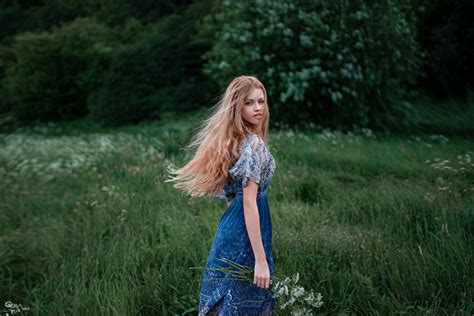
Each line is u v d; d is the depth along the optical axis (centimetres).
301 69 999
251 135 217
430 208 414
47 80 1775
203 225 412
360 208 447
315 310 276
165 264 334
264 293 220
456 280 286
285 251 333
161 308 292
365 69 991
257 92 221
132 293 290
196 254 348
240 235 215
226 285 215
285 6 994
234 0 1086
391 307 264
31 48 1791
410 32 1080
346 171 612
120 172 654
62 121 1758
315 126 992
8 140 1270
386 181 538
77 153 889
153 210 467
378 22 1002
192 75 1562
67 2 2480
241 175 209
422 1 1231
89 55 1797
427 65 1267
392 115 1031
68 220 482
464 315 250
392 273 303
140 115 1520
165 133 986
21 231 469
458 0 1178
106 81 1570
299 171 602
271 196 495
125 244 366
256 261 204
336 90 992
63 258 371
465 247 326
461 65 1179
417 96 1212
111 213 469
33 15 2472
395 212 415
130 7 2286
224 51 1117
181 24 1722
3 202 566
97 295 285
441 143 787
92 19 2150
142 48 1584
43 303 309
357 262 324
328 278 300
